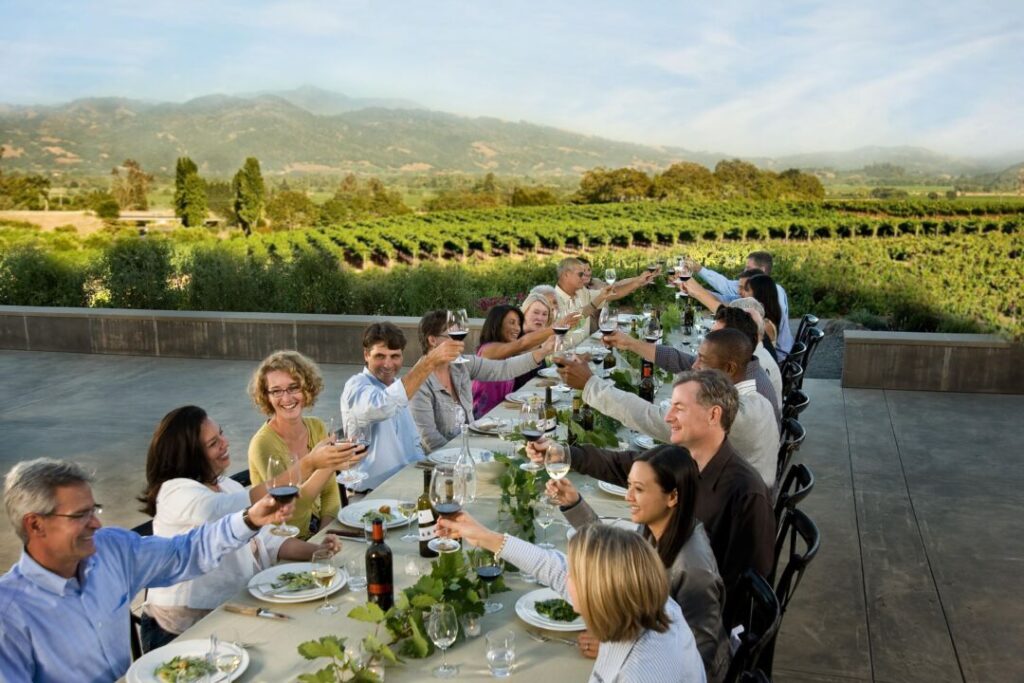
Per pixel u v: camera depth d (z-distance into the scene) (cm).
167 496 279
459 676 208
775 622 212
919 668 351
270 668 213
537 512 292
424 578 226
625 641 181
